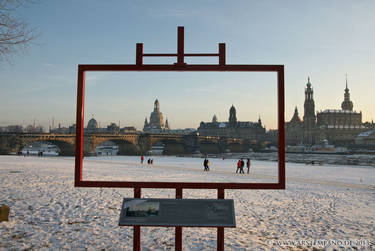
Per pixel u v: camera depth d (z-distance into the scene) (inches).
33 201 413.4
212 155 4463.6
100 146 7160.4
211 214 178.5
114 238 271.7
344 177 1107.3
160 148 6855.3
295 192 616.7
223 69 184.9
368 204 494.9
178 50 185.9
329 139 6904.5
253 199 512.1
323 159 3516.2
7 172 789.9
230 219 177.5
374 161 3038.9
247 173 1159.6
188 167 1541.6
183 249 251.3
